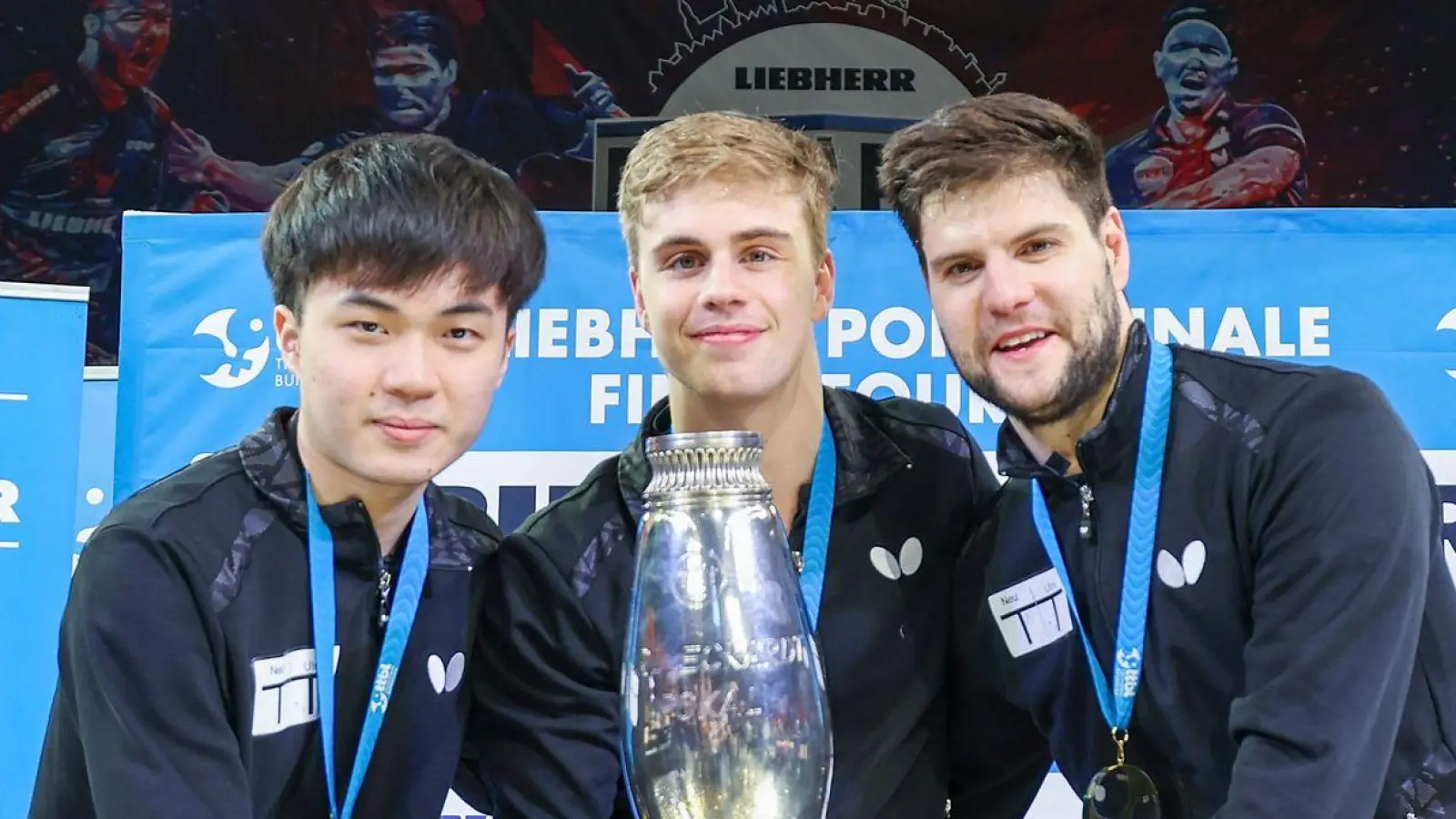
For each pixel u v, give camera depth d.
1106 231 1.18
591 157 3.56
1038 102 1.17
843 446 1.34
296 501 1.21
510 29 3.57
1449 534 1.66
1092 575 1.23
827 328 1.75
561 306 1.76
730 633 0.76
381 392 1.10
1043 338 1.12
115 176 3.57
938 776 1.32
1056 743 1.32
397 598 1.24
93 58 3.57
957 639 1.35
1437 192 3.46
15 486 1.73
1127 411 1.20
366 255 1.09
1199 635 1.16
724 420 1.24
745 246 1.17
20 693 1.72
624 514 1.30
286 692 1.19
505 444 1.75
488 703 1.29
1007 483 1.37
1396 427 1.12
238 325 1.76
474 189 1.18
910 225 1.19
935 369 1.75
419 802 1.24
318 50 3.57
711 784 0.75
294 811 1.21
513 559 1.30
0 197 3.57
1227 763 1.15
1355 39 3.48
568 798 1.20
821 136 3.53
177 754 1.07
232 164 3.57
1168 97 3.51
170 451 1.75
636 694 0.77
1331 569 1.05
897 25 3.54
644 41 3.56
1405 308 1.69
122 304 1.76
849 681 1.28
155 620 1.10
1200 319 1.71
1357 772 1.00
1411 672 1.12
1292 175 3.49
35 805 1.23
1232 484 1.15
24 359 1.74
